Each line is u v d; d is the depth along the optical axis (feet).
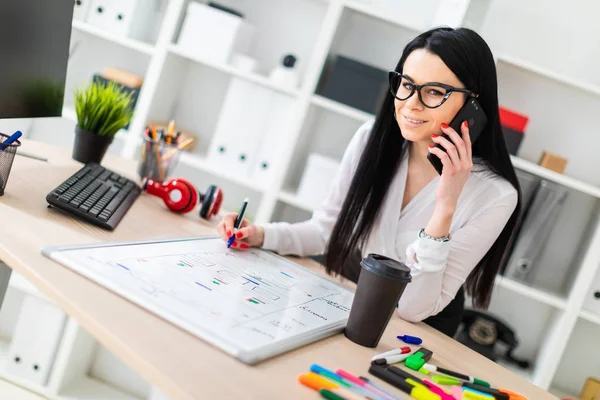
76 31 9.93
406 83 4.51
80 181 4.70
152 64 8.85
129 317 2.84
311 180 8.66
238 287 3.67
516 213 5.02
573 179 8.32
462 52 4.42
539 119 9.18
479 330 8.57
